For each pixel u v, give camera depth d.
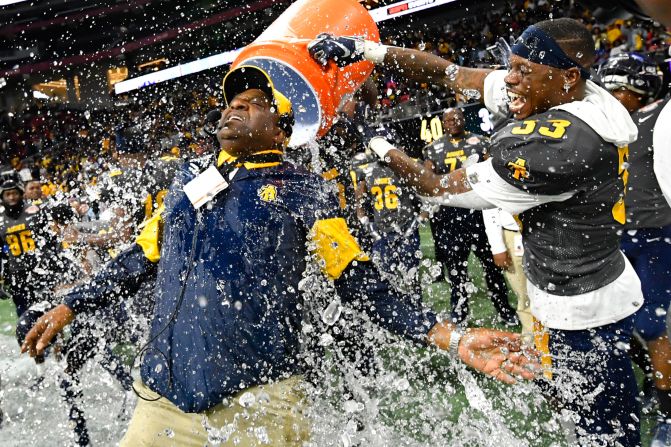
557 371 2.35
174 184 2.09
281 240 1.92
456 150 5.23
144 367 2.00
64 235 4.22
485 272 4.81
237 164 1.99
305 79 2.41
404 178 2.43
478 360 1.98
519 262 4.12
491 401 3.14
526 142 2.12
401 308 2.02
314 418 2.16
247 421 1.92
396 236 4.64
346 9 2.65
